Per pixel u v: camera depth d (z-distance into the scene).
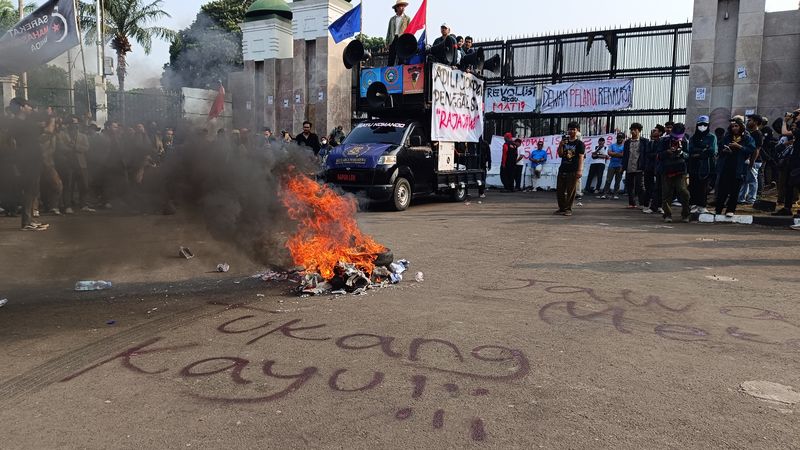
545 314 4.34
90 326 4.05
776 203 10.48
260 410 2.76
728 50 15.58
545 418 2.69
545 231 8.78
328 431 2.56
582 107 17.55
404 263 5.98
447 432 2.55
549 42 18.03
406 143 11.99
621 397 2.91
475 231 8.77
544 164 18.17
